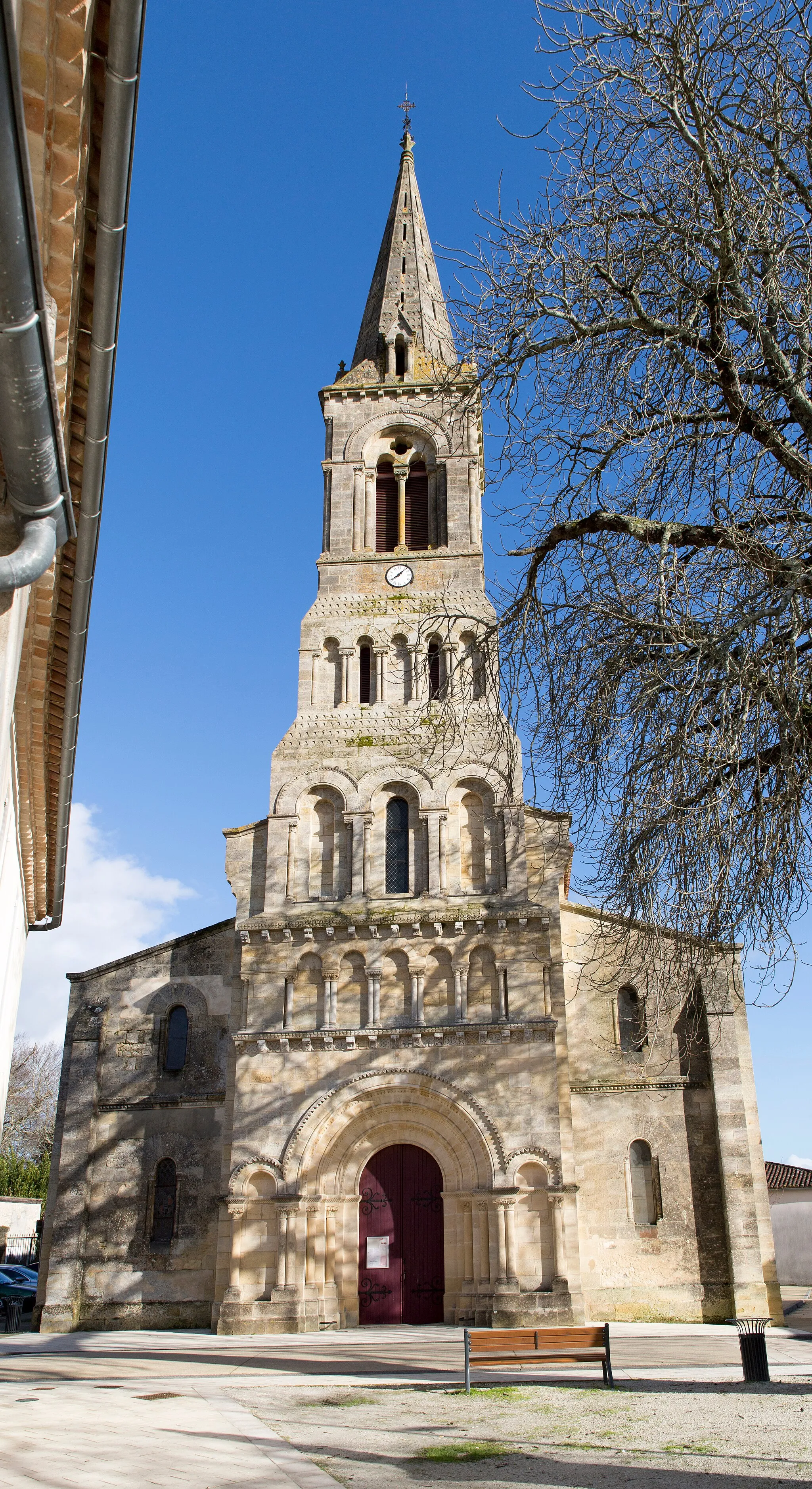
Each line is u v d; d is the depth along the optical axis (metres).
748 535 13.88
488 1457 12.07
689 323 14.88
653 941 16.67
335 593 35.62
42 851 20.31
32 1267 54.66
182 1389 18.30
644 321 15.66
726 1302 29.50
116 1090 32.78
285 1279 28.05
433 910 30.69
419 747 32.78
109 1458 11.85
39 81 8.20
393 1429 14.09
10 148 6.76
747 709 13.20
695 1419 14.17
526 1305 26.97
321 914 31.00
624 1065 31.73
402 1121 29.53
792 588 12.88
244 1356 23.23
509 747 25.22
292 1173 28.81
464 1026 29.44
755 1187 30.06
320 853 32.41
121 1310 30.64
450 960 30.45
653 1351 23.20
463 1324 27.61
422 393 37.75
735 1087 30.98
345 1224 29.14
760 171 14.60
